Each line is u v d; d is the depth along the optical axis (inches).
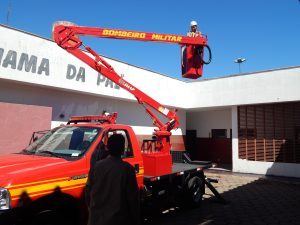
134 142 244.5
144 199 261.9
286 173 584.7
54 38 271.7
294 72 561.3
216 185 491.2
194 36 274.2
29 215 167.2
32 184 168.4
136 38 280.1
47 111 405.4
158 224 275.6
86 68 471.2
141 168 244.2
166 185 295.3
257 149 626.5
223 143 787.4
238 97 634.8
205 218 297.7
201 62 274.5
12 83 398.3
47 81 414.6
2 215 154.3
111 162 137.3
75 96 484.7
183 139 752.3
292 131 586.6
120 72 537.6
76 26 275.3
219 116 795.4
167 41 277.9
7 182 159.6
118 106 565.9
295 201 377.1
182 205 333.4
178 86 685.3
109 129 226.8
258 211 327.3
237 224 280.1
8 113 360.8
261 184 501.4
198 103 697.0
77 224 193.2
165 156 284.0
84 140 215.9
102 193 133.4
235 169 649.6
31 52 395.5
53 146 220.5
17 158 198.7
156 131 294.5
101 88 495.8
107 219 129.1
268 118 617.9
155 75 618.5
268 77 593.6
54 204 179.9
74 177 190.7
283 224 281.6
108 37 280.1
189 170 323.9
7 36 369.4
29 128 381.7
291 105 590.9
